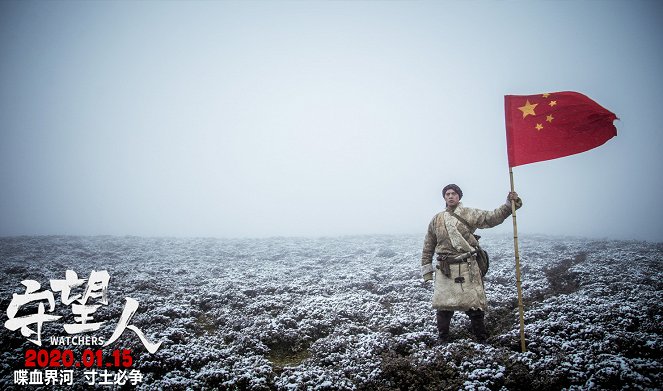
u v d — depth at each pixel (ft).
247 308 31.42
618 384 17.25
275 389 19.56
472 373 18.69
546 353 20.38
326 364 21.75
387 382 19.03
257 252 72.33
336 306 30.96
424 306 30.45
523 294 32.53
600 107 21.83
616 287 32.73
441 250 22.34
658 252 52.47
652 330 22.67
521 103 23.00
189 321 28.07
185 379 19.66
